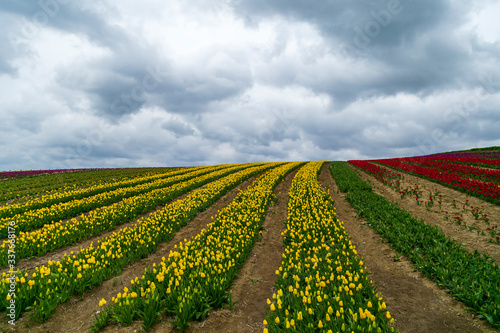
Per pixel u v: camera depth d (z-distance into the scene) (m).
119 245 8.58
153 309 4.84
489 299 4.75
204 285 5.68
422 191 15.84
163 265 6.18
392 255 7.82
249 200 15.70
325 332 3.72
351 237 9.66
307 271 6.20
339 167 33.50
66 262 7.13
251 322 4.86
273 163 44.41
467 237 8.57
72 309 5.45
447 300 5.21
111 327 4.71
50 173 37.38
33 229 11.95
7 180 29.66
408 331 4.32
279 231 11.16
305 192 17.14
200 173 32.44
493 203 11.93
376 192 17.11
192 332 4.57
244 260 8.01
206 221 13.24
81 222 11.66
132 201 16.06
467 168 21.06
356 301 4.71
